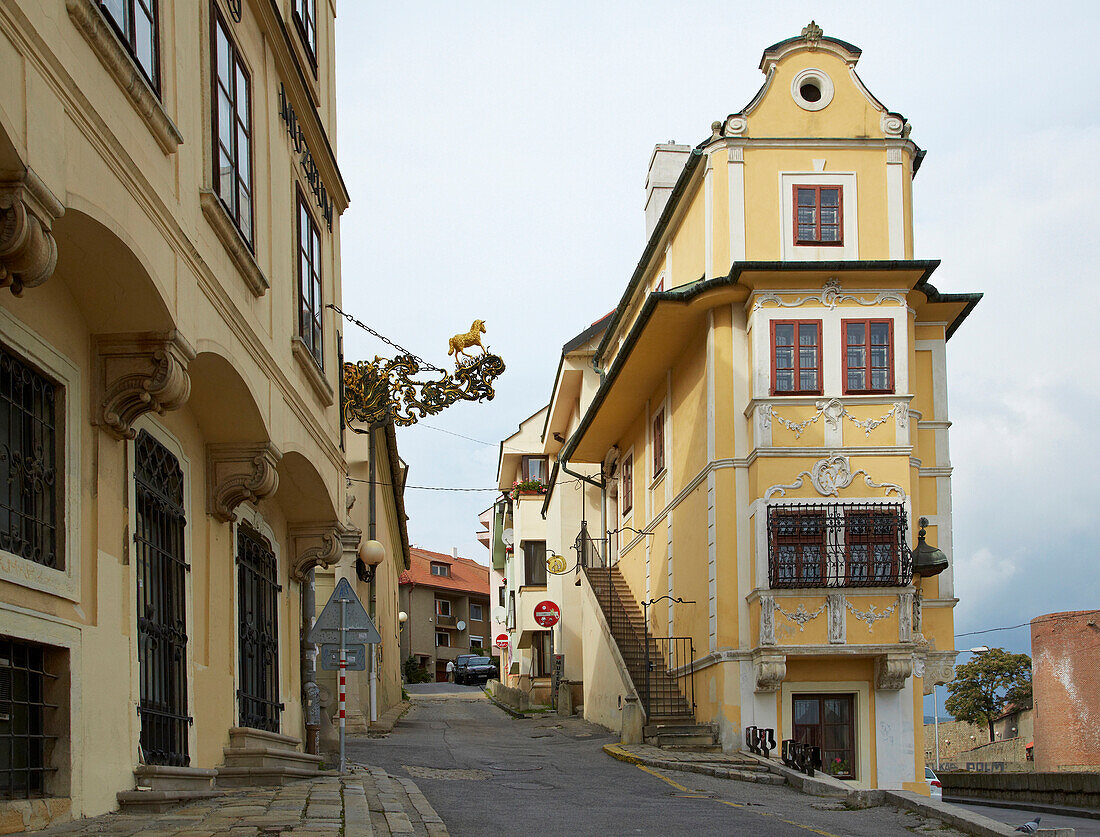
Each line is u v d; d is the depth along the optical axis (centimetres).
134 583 983
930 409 2503
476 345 1769
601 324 3959
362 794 1190
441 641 9369
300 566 1688
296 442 1442
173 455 1136
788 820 1359
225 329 1120
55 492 860
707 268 2372
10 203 663
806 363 2273
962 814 1281
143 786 961
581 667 4100
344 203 1853
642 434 3125
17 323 798
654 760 2088
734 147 2366
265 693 1510
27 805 767
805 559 2214
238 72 1230
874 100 2392
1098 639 4669
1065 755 4722
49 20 709
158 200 915
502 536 6081
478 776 1805
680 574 2616
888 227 2353
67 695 837
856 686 2238
